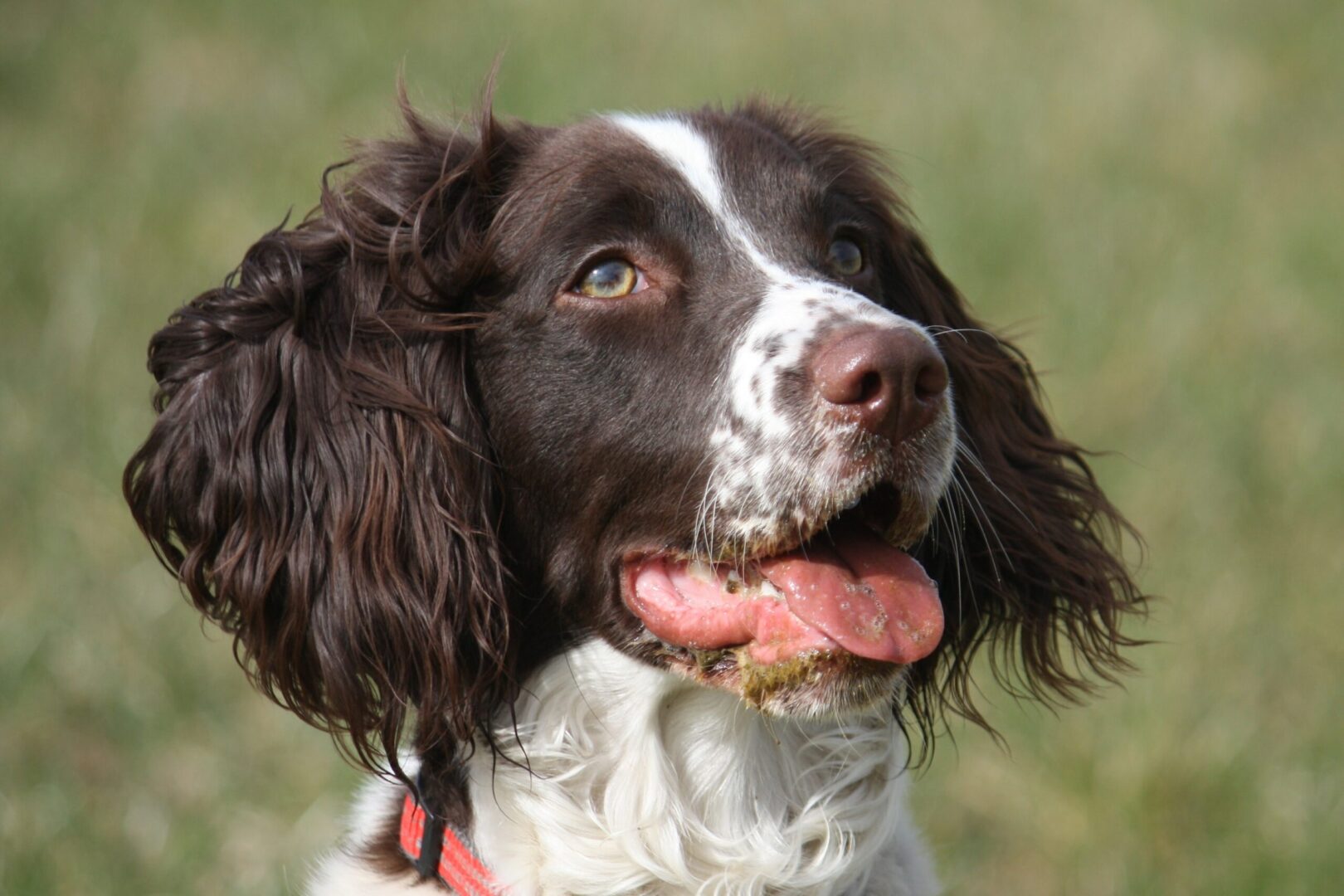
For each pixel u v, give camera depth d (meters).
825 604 4.80
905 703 5.93
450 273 5.33
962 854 7.72
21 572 9.54
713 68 16.94
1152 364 11.45
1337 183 15.13
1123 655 8.32
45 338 11.77
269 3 18.50
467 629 5.27
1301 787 7.90
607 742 5.33
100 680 8.69
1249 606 9.10
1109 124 15.89
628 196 5.28
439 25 18.00
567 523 5.26
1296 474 10.30
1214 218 14.16
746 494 4.88
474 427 5.30
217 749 8.41
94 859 7.52
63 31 17.69
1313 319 12.37
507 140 5.62
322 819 7.80
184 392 5.40
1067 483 6.38
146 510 5.45
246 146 15.27
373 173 5.71
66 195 14.04
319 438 5.29
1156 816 7.63
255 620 5.30
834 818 5.51
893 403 4.68
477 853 5.39
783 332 4.91
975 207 13.73
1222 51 17.88
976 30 18.31
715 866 5.40
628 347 5.15
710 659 5.02
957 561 5.73
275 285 5.39
